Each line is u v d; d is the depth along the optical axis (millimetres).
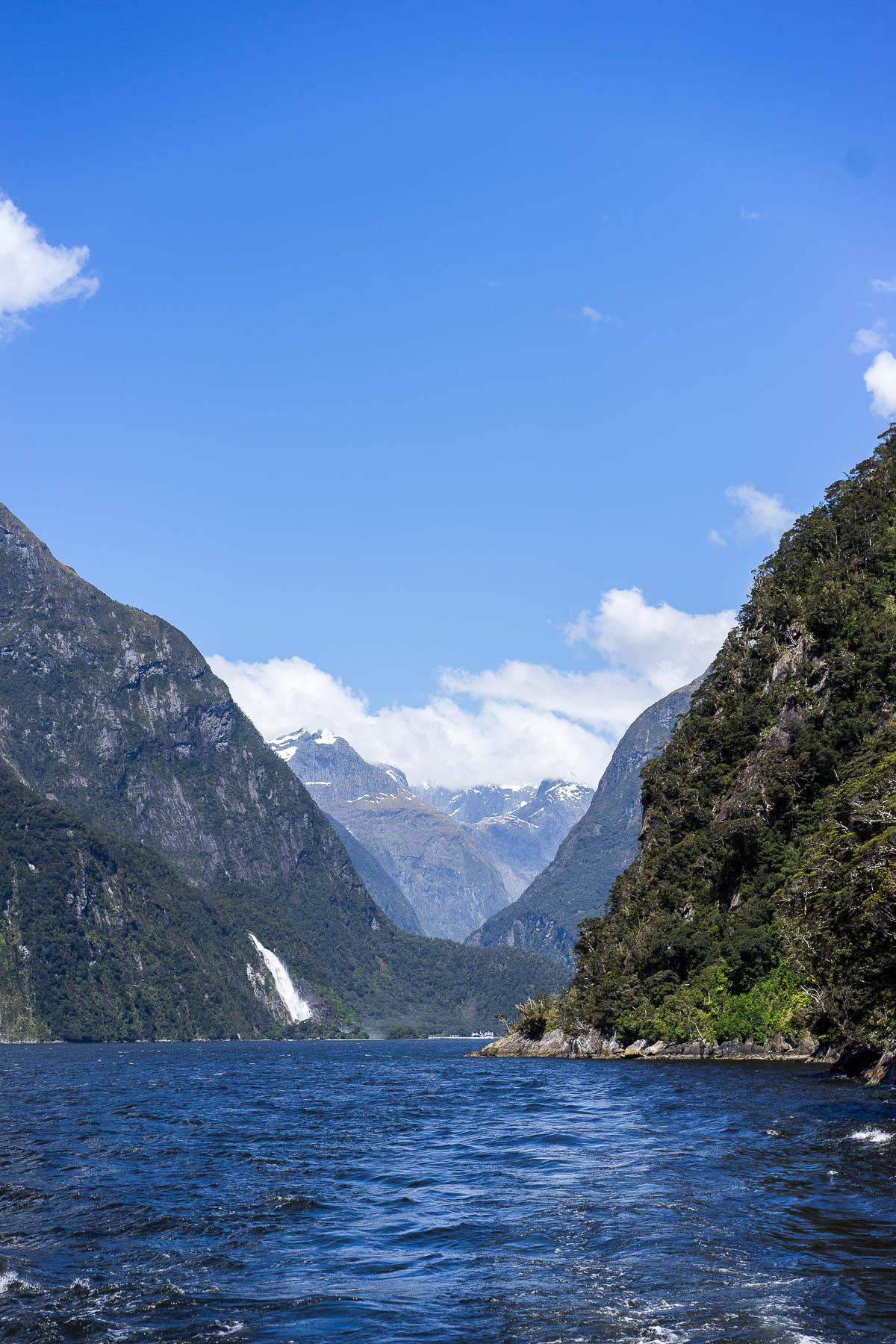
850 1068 77500
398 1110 65812
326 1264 26344
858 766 97375
